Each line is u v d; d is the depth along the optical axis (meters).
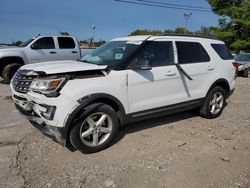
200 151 4.49
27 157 4.17
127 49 4.80
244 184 3.57
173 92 5.27
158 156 4.28
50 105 3.87
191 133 5.28
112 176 3.69
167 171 3.83
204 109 6.06
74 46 12.50
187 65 5.50
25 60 11.27
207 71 5.88
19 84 4.33
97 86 4.18
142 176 3.70
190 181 3.60
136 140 4.87
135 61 4.66
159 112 5.11
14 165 3.92
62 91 3.89
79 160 4.11
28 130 5.25
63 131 3.96
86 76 4.19
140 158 4.20
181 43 5.51
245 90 10.43
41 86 3.94
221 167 3.98
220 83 6.25
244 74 16.17
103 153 4.34
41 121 4.10
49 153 4.31
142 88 4.75
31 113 4.25
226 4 29.52
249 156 4.35
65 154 4.29
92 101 4.21
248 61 16.73
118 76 4.44
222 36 28.73
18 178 3.60
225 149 4.59
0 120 5.89
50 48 11.80
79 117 4.05
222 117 6.39
